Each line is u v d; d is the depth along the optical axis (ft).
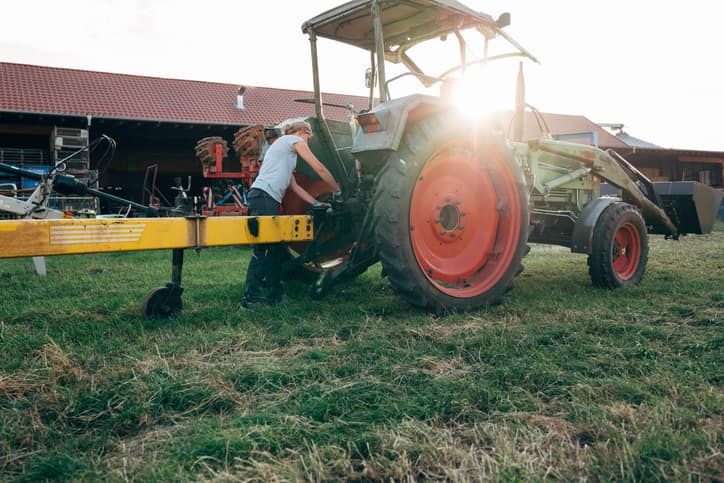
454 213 12.46
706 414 6.20
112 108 54.85
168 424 6.29
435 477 4.94
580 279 16.88
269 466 5.00
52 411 6.39
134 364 8.02
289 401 6.76
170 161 55.42
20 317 11.32
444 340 9.31
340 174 13.60
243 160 32.14
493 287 12.28
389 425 5.98
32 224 8.56
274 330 10.28
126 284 15.87
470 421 6.21
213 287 15.03
